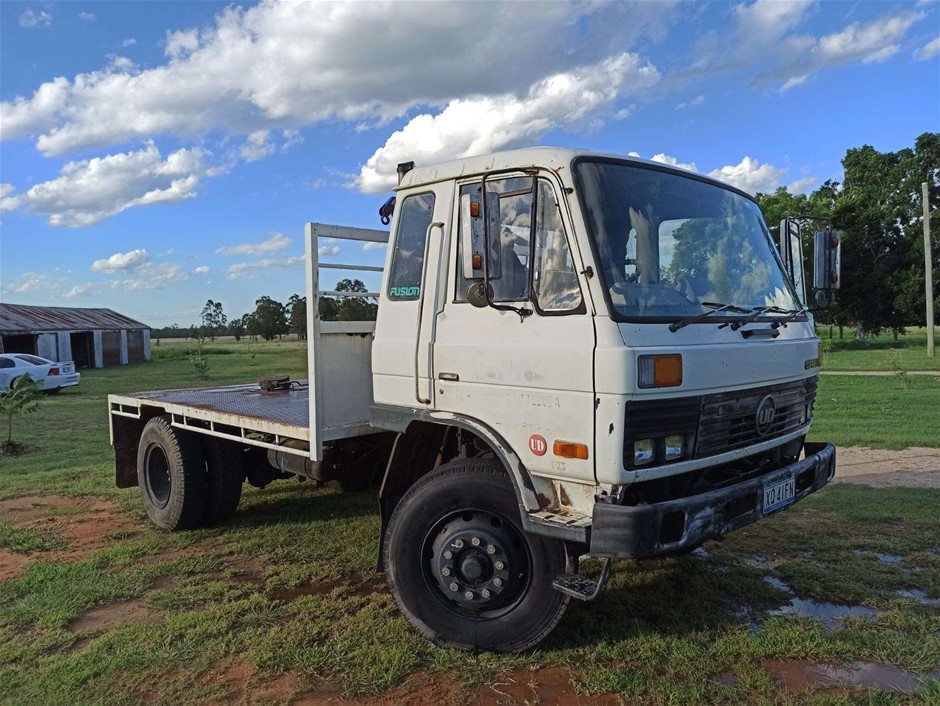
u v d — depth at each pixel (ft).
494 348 12.30
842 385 55.11
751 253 14.80
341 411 15.93
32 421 48.93
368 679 12.04
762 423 13.14
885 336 167.84
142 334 137.08
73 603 15.65
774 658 12.49
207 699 11.63
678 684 11.62
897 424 36.76
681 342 11.58
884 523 19.95
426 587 13.20
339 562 18.04
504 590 12.57
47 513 23.59
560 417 11.43
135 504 24.36
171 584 16.94
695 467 11.75
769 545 18.37
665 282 12.48
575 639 13.28
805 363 14.48
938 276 127.75
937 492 23.12
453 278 13.12
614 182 12.24
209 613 14.87
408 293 13.94
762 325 13.43
